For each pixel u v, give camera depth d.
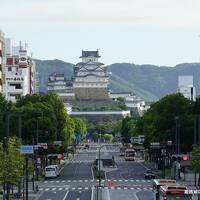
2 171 150.50
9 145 155.88
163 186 124.50
